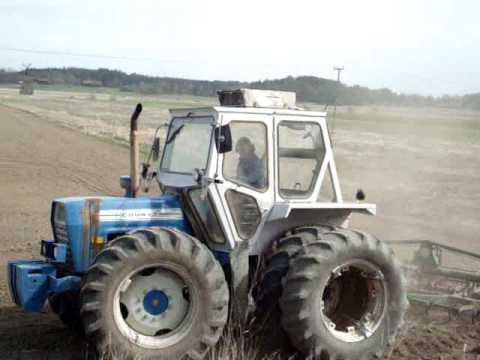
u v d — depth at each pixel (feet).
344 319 21.98
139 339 19.57
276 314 21.45
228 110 21.33
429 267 27.14
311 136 22.59
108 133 137.39
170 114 23.94
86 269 21.39
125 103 315.78
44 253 22.91
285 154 22.27
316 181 22.59
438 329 24.91
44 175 73.51
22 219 48.29
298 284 20.35
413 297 24.95
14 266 21.44
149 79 402.52
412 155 104.88
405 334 24.14
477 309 24.13
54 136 126.31
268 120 21.89
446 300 24.50
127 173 78.33
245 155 21.80
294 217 22.98
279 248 21.88
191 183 22.00
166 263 19.66
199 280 19.90
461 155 107.34
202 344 19.93
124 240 19.61
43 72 374.84
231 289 21.93
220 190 21.38
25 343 22.45
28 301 20.76
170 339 19.80
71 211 21.35
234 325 21.71
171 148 23.59
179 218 22.49
